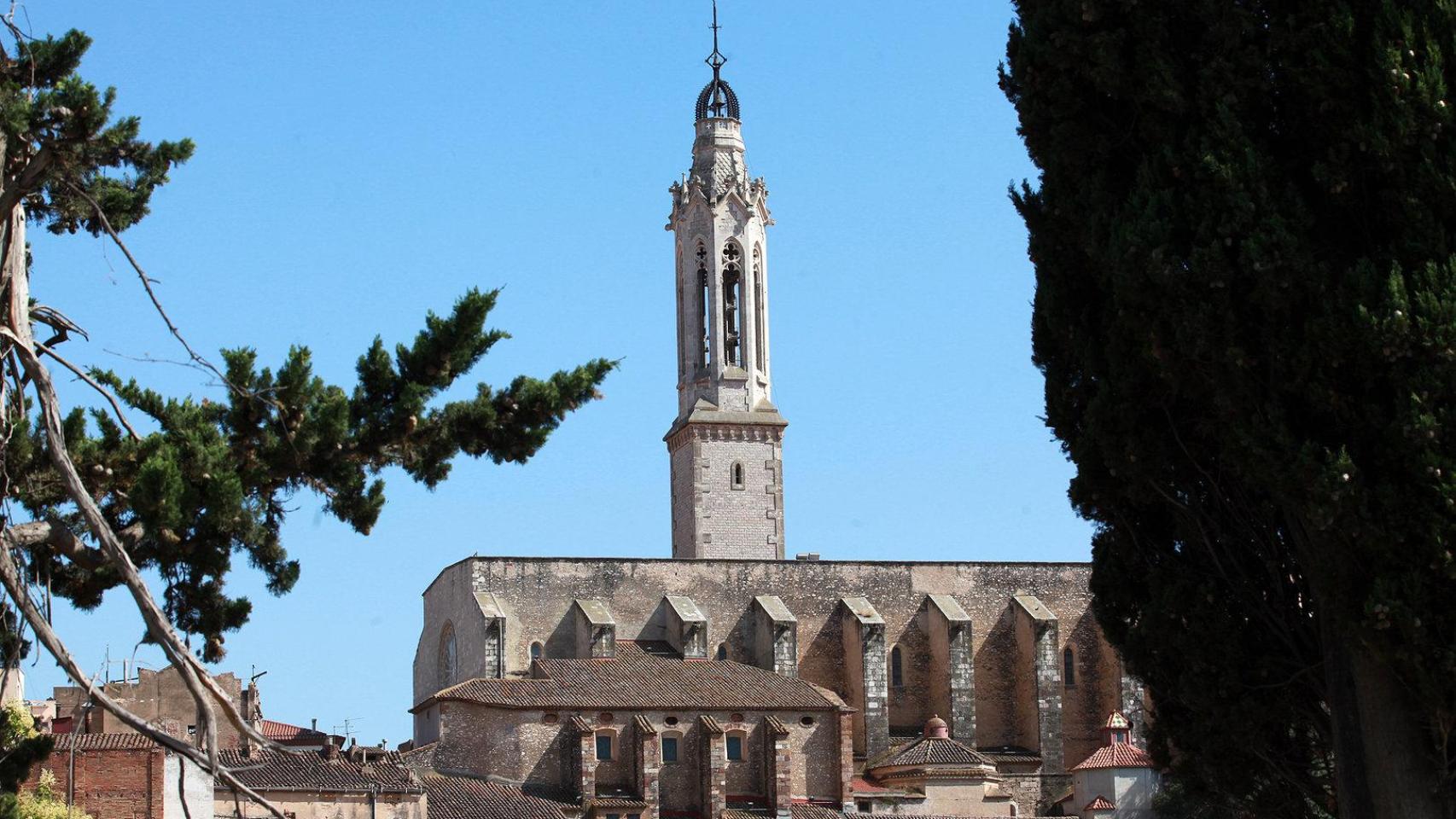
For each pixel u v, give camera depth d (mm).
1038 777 109625
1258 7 31703
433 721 97312
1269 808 34219
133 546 27500
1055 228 34844
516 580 108062
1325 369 30141
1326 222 31172
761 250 123812
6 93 26375
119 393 30297
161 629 23719
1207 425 32469
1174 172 31578
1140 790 102625
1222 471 33656
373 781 76812
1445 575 29094
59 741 53594
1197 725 34250
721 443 119938
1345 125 30922
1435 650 29328
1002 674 114312
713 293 121875
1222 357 31000
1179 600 34031
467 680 105125
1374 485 29891
